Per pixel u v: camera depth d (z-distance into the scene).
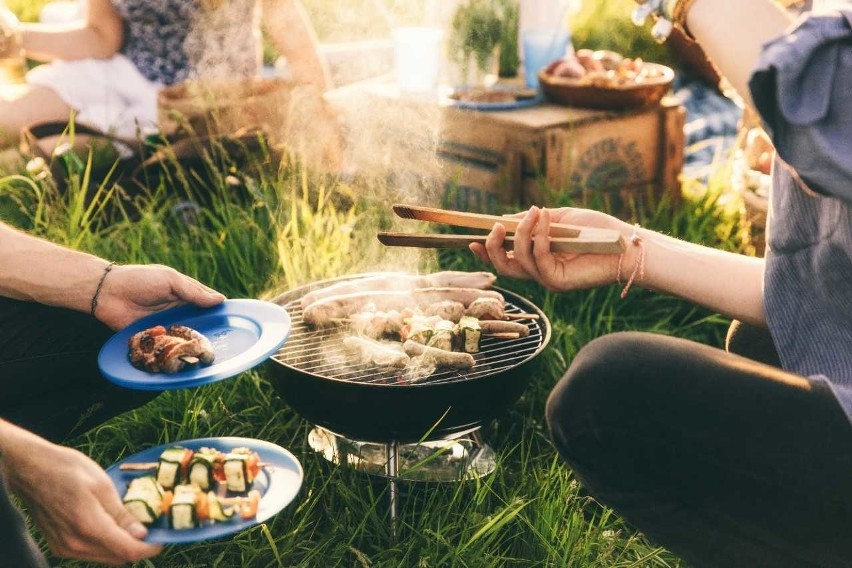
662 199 3.43
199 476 1.59
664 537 1.53
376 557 1.90
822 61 1.23
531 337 2.12
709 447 1.38
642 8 1.62
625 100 3.39
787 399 1.34
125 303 1.91
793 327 1.50
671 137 3.56
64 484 1.31
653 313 2.90
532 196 3.39
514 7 4.20
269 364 1.94
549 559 1.90
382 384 1.79
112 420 2.28
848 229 1.36
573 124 3.30
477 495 1.99
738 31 1.51
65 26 3.67
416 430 1.88
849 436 1.31
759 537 1.43
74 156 2.94
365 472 2.11
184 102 3.46
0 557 1.26
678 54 5.05
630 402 1.41
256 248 2.96
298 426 2.29
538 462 2.21
